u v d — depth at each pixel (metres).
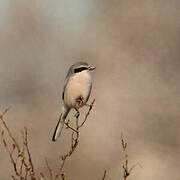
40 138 13.24
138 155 13.97
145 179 13.05
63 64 17.64
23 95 15.88
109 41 18.23
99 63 17.78
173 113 15.55
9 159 11.91
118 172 12.70
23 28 17.50
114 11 18.86
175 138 14.95
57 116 14.75
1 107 14.99
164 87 16.69
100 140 14.09
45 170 11.34
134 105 15.97
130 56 17.75
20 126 13.73
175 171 13.27
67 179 11.94
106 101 16.02
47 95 16.09
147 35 18.12
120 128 14.96
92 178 12.30
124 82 16.97
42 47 17.53
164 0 18.53
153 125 15.47
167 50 17.81
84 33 18.72
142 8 18.53
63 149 12.84
